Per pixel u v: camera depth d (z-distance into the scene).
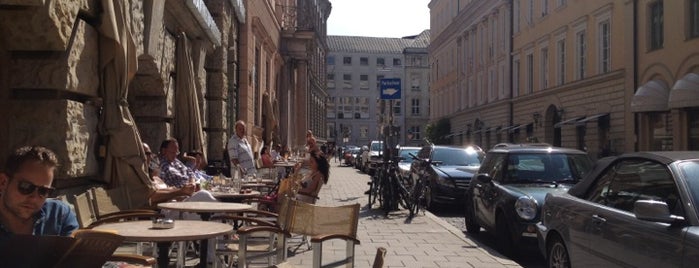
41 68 6.55
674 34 25.84
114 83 7.58
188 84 12.23
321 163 9.72
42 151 3.70
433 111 76.94
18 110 6.55
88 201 5.84
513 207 8.83
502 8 48.31
